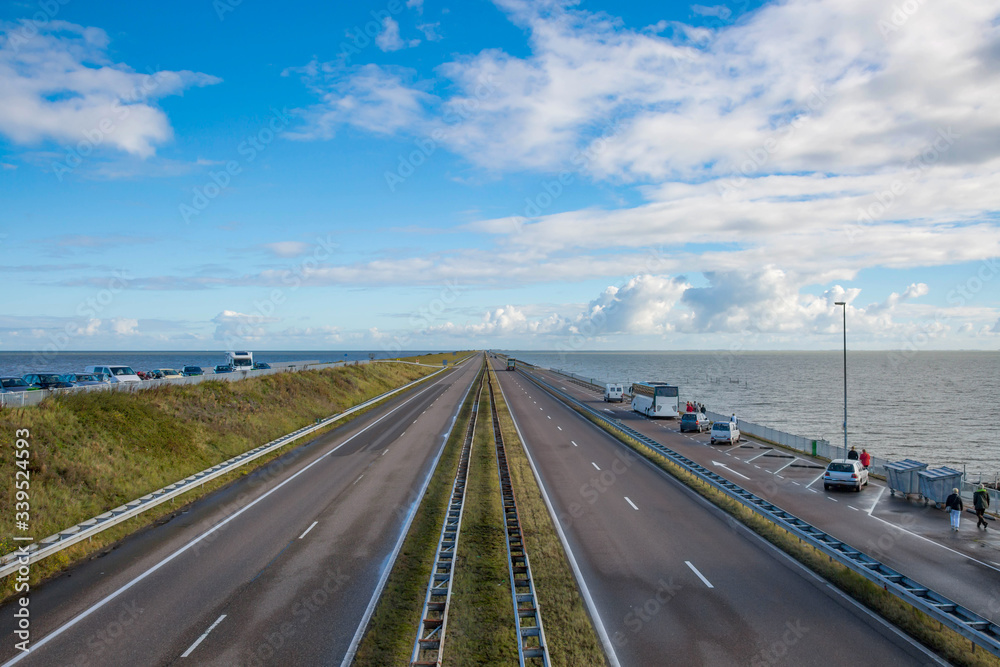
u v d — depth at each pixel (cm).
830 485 2844
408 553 1862
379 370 8731
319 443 3931
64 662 1200
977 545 1988
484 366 16625
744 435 4831
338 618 1408
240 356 6725
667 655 1242
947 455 5656
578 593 1568
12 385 3659
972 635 1230
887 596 1522
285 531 2084
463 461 3319
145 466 2608
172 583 1622
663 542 2000
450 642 1295
